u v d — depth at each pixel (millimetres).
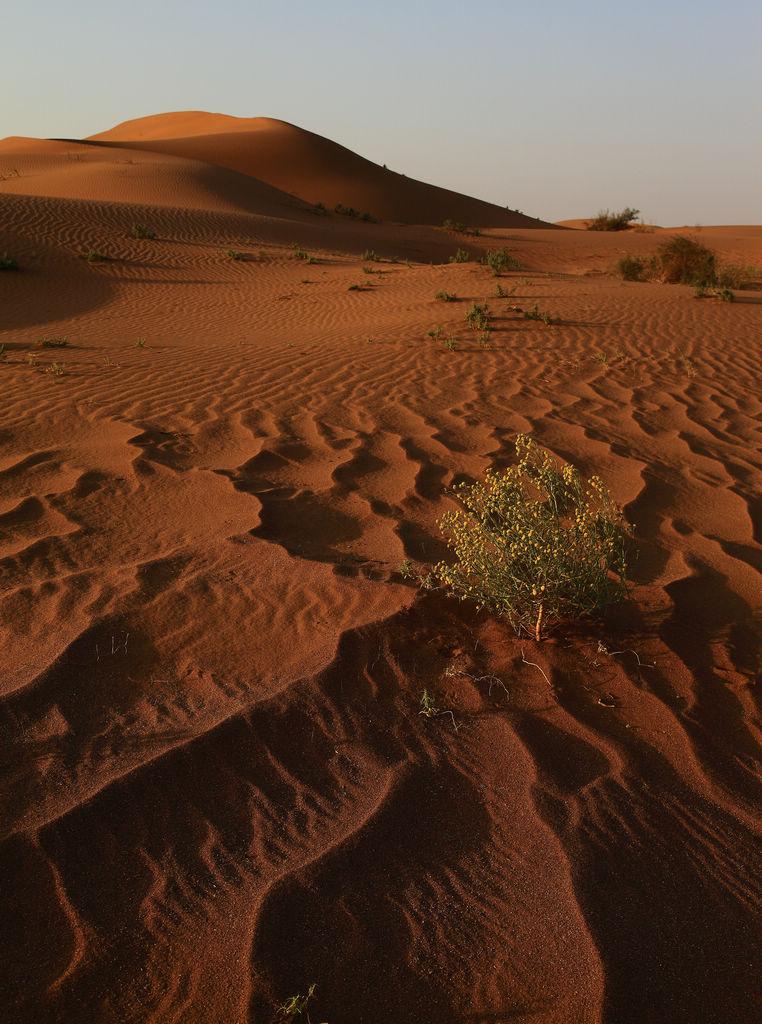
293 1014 1702
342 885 2045
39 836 2100
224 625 3203
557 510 3543
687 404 7551
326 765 2479
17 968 1775
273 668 2914
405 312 14672
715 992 1839
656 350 10047
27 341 12250
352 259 27109
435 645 3145
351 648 3025
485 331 11281
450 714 2754
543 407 7234
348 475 5172
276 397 7348
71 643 2988
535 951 1892
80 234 24578
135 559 3803
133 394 7430
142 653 2998
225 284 20688
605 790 2432
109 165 44219
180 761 2418
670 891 2102
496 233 45250
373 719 2691
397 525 4332
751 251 36188
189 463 5320
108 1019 1684
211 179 44219
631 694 2912
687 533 4477
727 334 11117
